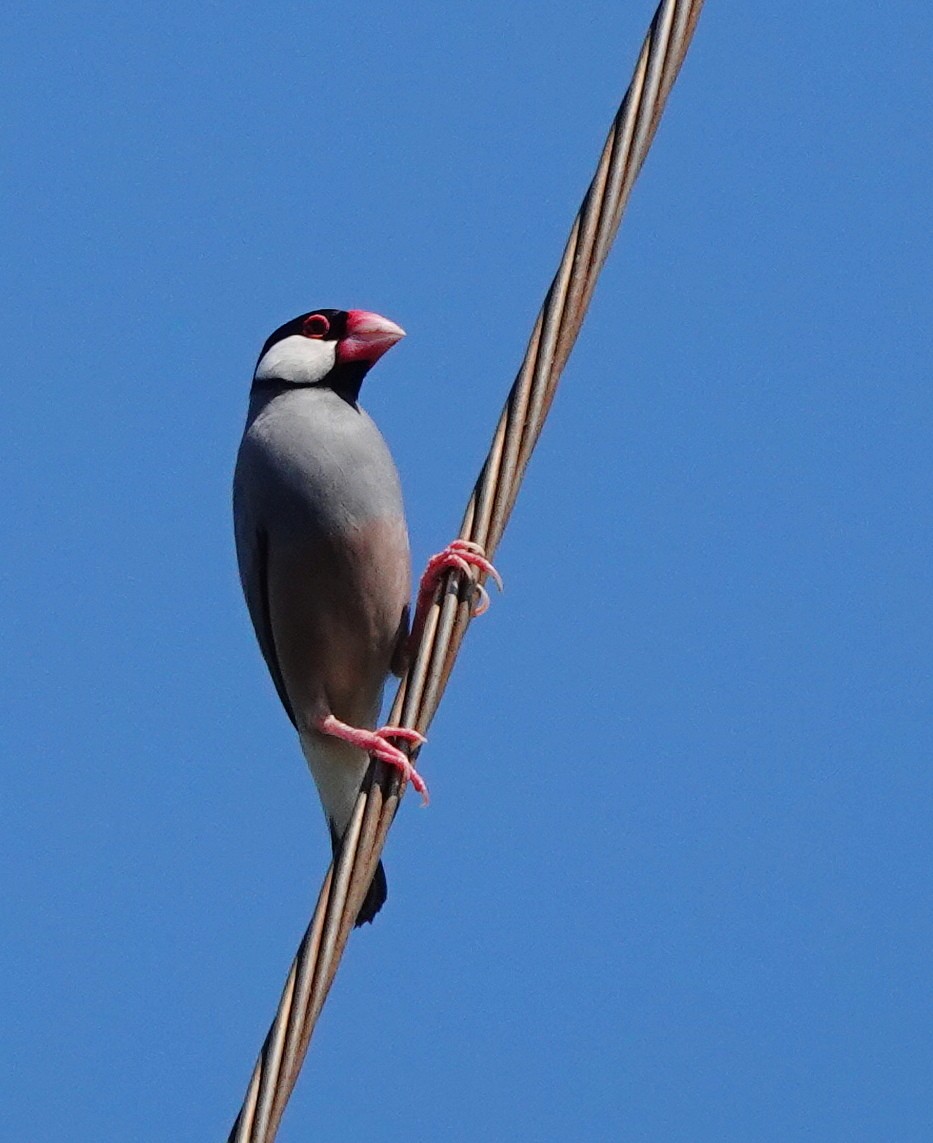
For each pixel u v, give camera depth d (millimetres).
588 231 7137
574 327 7137
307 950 6719
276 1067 6348
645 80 7180
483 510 7180
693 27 7250
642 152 7176
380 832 7043
